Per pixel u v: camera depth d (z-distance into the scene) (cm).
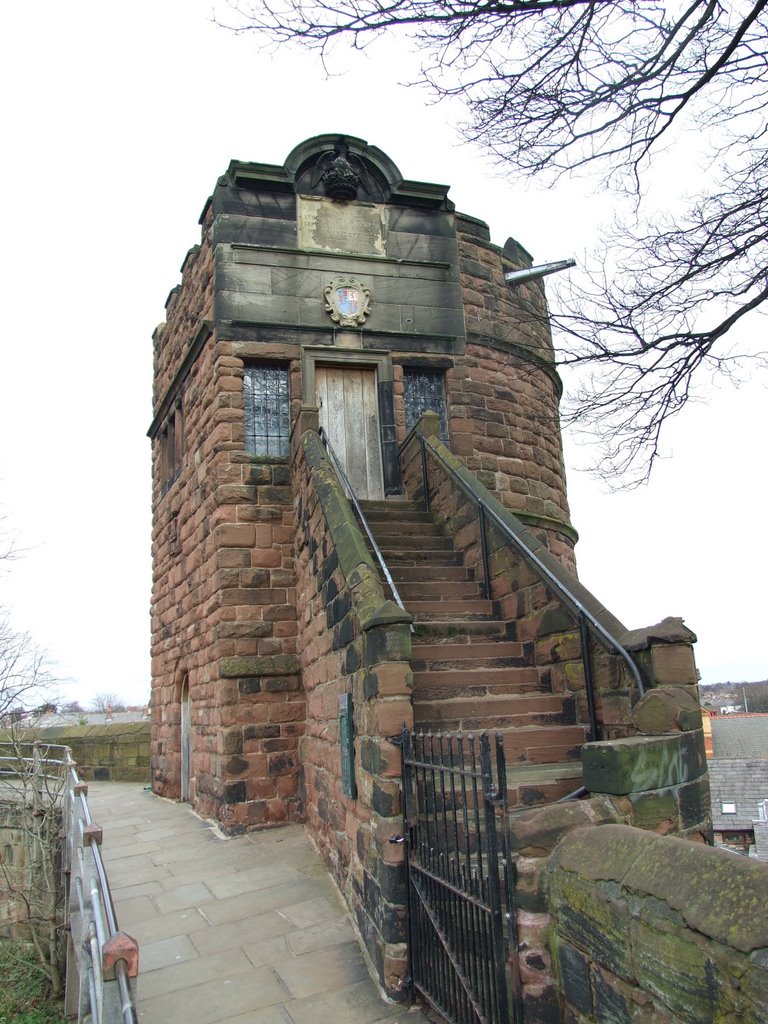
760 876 291
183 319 1377
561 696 676
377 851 552
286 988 540
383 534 959
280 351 1189
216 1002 525
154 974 571
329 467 894
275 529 1091
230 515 1079
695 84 563
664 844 350
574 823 436
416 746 526
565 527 1438
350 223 1281
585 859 387
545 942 416
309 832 900
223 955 596
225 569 1053
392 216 1309
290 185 1248
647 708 521
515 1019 394
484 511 851
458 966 445
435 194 1330
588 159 620
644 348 677
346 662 671
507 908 405
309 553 912
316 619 850
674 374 691
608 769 464
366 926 586
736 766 3391
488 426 1309
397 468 1223
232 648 1022
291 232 1243
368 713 582
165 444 1507
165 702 1401
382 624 557
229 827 955
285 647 1041
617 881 355
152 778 1471
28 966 1069
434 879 479
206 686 1105
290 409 1180
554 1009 405
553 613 705
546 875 420
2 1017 947
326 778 783
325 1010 508
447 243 1332
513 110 584
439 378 1310
